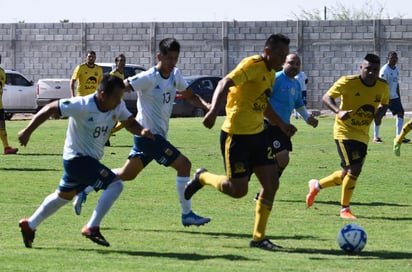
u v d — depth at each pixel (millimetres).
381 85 14633
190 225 13258
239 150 11859
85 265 10391
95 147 11539
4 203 15797
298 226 13875
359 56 53812
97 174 11445
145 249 11641
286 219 14547
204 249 11734
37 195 16875
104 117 11367
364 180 19797
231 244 12172
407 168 22109
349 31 53812
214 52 56062
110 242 12141
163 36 56781
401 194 17719
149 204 15859
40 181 18969
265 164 11898
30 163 22547
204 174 12641
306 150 26703
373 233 13367
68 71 58219
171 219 14289
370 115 14727
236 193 12055
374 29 53469
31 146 27484
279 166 15711
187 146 27797
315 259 11125
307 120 15773
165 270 10133
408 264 10891
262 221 11883
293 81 15539
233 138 11859
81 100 11258
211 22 55938
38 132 33188
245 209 15539
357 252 11602
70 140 11508
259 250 11734
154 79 13211
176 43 13180
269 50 11664
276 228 13648
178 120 41219
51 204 11602
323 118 44625
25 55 58688
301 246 12109
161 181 19109
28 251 11305
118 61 26516
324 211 15523
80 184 11641
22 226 11516
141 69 45219
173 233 13000
